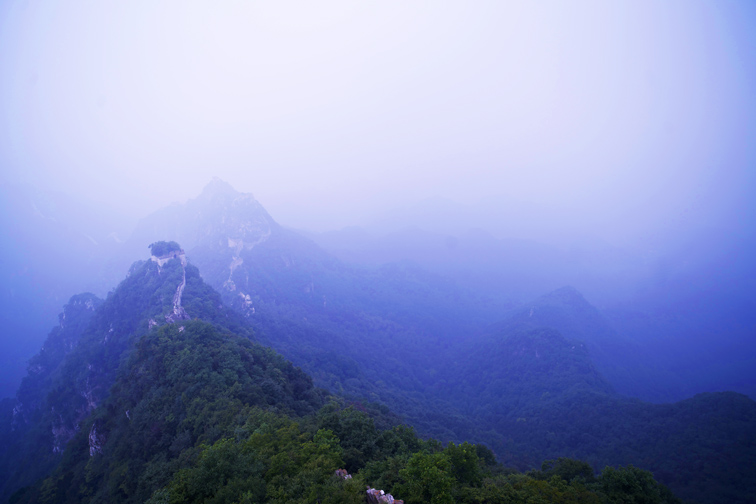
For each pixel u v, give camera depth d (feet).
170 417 173.47
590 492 124.77
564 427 357.00
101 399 307.78
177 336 234.99
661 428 299.38
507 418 425.28
